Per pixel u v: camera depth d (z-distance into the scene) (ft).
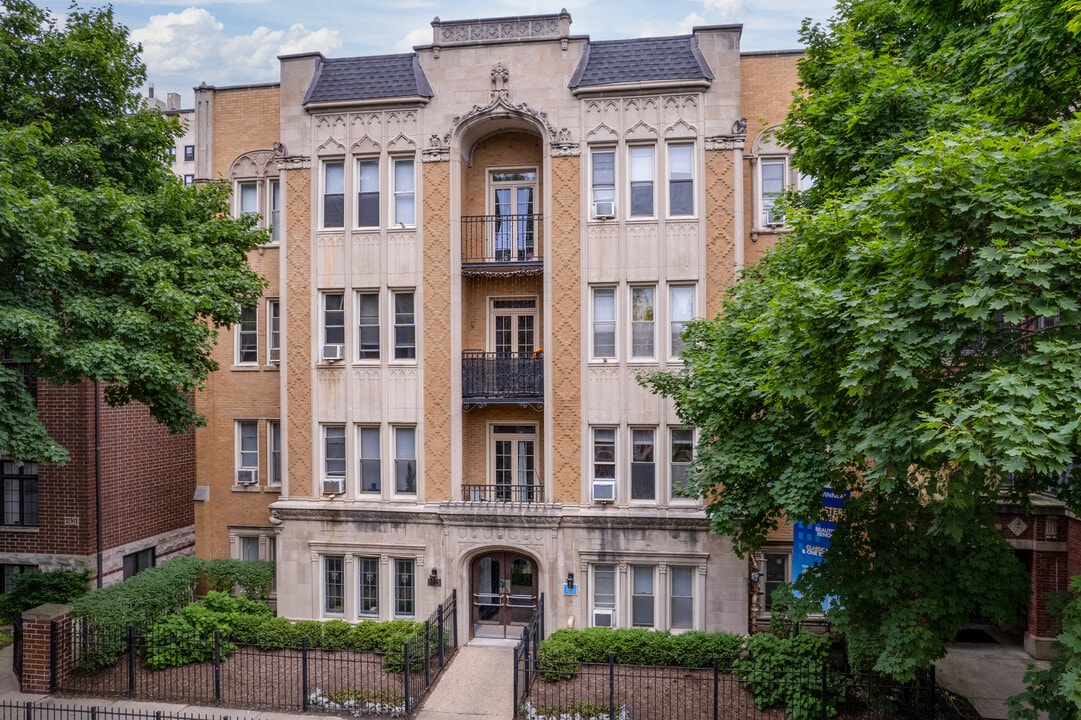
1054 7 30.66
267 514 69.10
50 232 41.39
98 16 53.57
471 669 53.42
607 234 59.47
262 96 68.44
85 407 67.10
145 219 51.78
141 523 72.79
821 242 34.30
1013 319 23.47
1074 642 26.84
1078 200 24.03
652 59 59.16
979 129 30.19
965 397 25.94
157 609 56.13
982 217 24.93
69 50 49.34
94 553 67.67
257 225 68.23
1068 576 53.26
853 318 28.58
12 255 42.09
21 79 48.88
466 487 61.26
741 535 43.14
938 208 25.93
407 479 62.69
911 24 47.29
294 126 62.95
